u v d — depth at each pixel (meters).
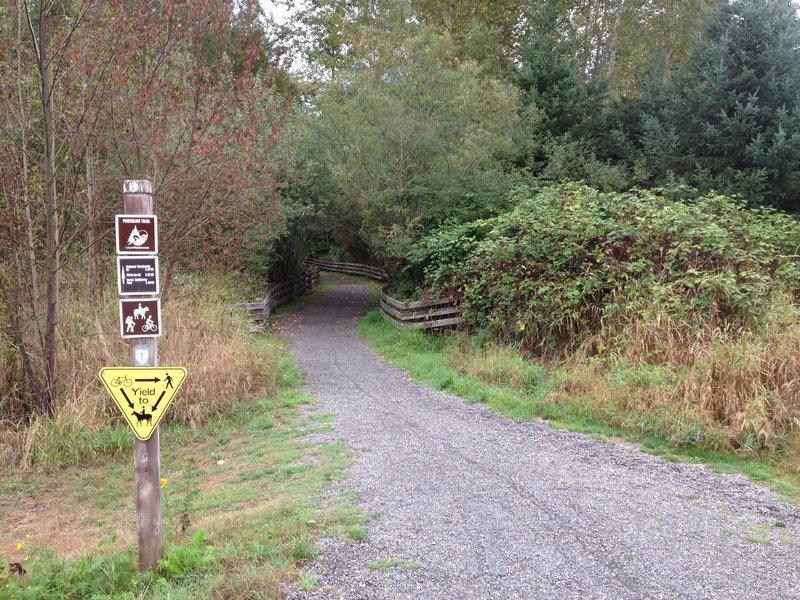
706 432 6.29
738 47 17.25
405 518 4.34
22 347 7.79
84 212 8.24
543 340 9.92
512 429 6.89
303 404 8.44
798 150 15.58
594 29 27.95
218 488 5.61
